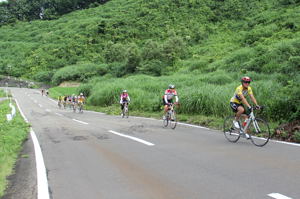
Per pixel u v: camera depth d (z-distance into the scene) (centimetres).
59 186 450
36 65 7869
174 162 565
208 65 3394
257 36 4128
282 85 1259
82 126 1297
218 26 6906
